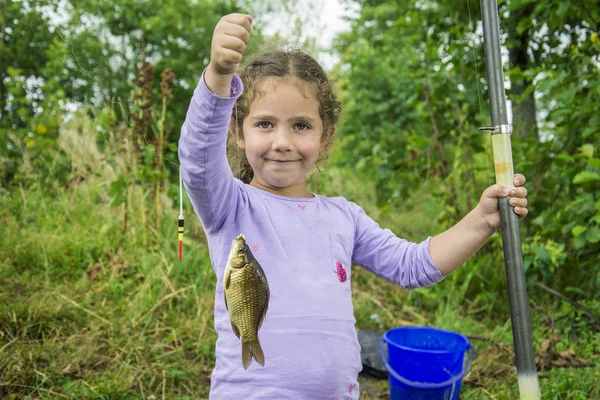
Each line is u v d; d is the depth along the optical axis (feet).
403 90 41.29
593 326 14.15
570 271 16.62
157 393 10.99
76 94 26.04
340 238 7.11
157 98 29.07
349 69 43.50
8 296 12.96
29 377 10.54
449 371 11.14
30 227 16.69
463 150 18.88
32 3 23.24
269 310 6.44
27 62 24.31
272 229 6.79
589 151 14.37
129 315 12.97
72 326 12.40
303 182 7.50
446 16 19.72
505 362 13.11
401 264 7.36
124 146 17.84
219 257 6.80
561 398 10.94
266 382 6.25
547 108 21.93
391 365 11.69
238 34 5.75
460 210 18.74
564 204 17.44
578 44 17.61
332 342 6.52
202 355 12.39
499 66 6.81
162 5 32.32
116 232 17.13
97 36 28.43
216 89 5.98
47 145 21.59
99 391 10.37
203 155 6.22
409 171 20.13
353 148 41.32
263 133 6.88
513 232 6.67
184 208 17.71
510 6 16.20
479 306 16.72
